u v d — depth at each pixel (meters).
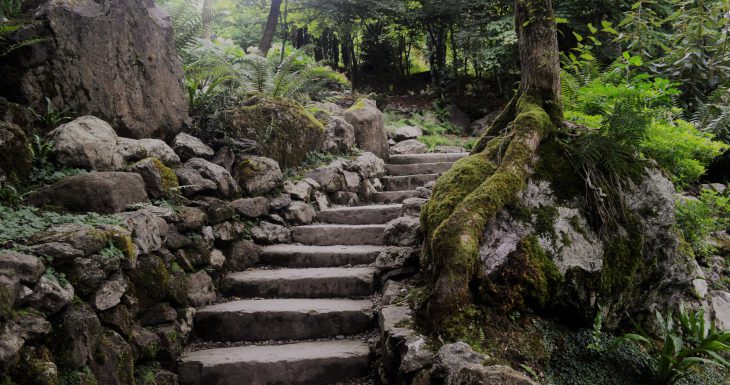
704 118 6.08
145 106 4.23
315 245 4.87
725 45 5.02
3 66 3.29
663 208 3.73
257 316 3.71
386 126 8.92
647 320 3.75
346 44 11.97
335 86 10.33
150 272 3.18
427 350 2.92
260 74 6.10
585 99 5.02
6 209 2.76
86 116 3.53
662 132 4.55
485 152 3.90
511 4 9.81
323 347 3.52
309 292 4.12
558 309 3.33
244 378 3.26
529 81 4.18
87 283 2.60
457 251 3.14
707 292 4.35
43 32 3.42
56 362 2.34
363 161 6.32
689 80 6.28
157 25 4.50
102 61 3.85
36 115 3.33
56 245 2.48
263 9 11.84
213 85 5.20
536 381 2.85
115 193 3.21
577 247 3.43
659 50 7.18
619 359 3.24
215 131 4.77
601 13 8.36
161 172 3.76
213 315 3.68
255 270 4.40
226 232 4.28
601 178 3.68
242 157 4.89
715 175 6.33
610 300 3.45
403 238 4.31
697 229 4.84
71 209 3.05
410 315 3.36
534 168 3.67
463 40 9.98
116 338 2.73
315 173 5.61
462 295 3.10
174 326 3.38
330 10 9.95
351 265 4.48
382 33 11.85
